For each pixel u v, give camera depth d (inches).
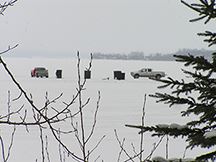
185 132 128.6
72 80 2854.3
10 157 603.2
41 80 2783.0
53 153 651.5
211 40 126.0
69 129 882.8
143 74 3535.9
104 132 872.3
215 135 120.4
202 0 112.0
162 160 139.6
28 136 783.1
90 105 1398.9
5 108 1210.0
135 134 850.8
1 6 204.1
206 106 127.3
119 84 2598.4
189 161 124.4
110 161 613.6
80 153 661.3
